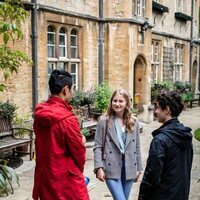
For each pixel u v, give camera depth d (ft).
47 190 10.77
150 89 48.55
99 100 37.42
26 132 28.50
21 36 17.33
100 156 13.53
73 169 10.85
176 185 10.07
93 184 21.12
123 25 41.39
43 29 33.40
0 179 18.38
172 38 61.26
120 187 13.50
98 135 13.75
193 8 71.10
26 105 31.37
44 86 33.96
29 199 18.43
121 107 13.65
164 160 10.03
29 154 26.45
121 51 41.73
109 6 41.50
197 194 19.48
